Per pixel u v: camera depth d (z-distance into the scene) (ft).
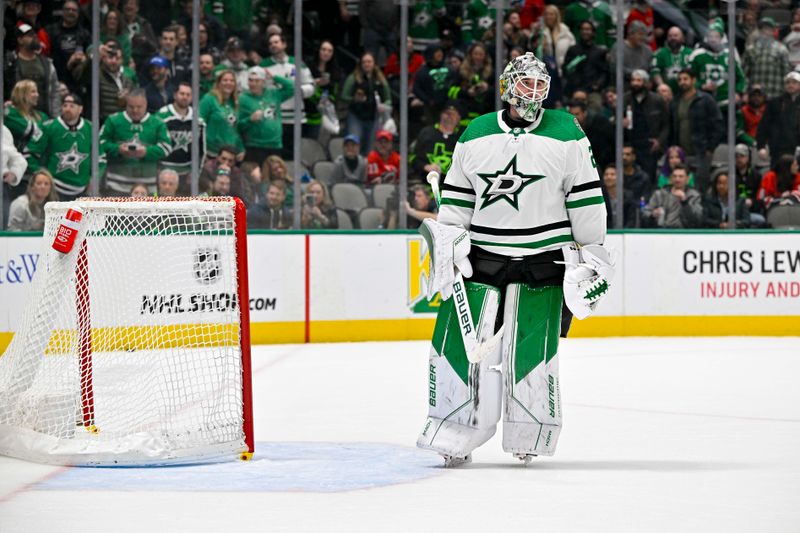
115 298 52.47
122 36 112.57
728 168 121.90
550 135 45.52
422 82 121.49
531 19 122.83
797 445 51.72
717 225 122.72
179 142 114.62
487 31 122.62
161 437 46.88
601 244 46.34
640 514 36.32
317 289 108.47
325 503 38.27
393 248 110.63
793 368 85.10
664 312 113.19
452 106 122.11
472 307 45.70
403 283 110.93
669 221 122.42
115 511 37.04
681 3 122.42
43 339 50.83
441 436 45.52
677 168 122.42
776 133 122.93
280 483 42.32
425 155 121.90
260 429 57.41
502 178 45.50
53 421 49.03
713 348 100.99
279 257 107.24
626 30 122.11
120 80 112.78
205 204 49.78
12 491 40.98
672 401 67.41
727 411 63.26
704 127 122.42
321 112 118.62
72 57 111.24
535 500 38.78
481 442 45.75
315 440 53.72
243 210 49.44
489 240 45.91
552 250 45.83
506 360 45.57
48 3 110.52
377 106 120.16
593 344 105.09
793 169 122.93
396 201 120.26
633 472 44.68
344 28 119.03
